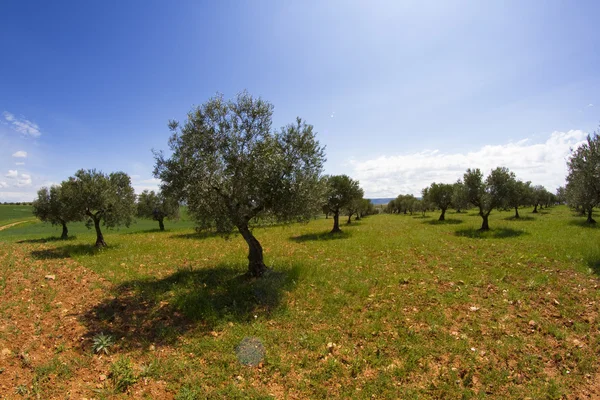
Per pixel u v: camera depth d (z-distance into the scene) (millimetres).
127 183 26641
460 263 13844
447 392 5176
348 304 9180
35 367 5977
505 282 10812
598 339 6672
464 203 28203
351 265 14070
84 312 8984
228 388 5359
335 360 6168
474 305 8773
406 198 77938
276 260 15578
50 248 21391
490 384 5359
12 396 5102
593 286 9984
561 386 5258
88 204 21266
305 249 19359
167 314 8844
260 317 8406
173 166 10867
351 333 7371
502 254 15531
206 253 18562
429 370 5824
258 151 11086
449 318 8023
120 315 8758
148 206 39844
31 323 8086
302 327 7773
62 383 5523
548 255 14516
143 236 30109
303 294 10055
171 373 5895
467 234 24734
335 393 5270
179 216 41250
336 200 29734
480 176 27406
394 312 8398
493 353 6324
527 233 23250
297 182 11195
